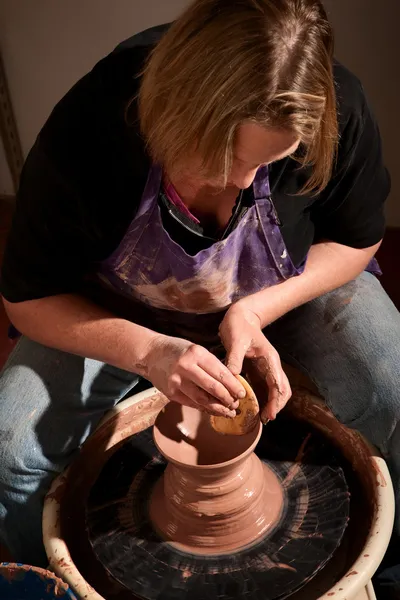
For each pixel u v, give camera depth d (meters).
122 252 1.29
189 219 1.23
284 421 1.54
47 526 1.27
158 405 1.57
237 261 1.36
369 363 1.37
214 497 1.21
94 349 1.29
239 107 0.88
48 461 1.36
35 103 2.73
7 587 1.09
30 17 2.47
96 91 1.16
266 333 1.54
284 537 1.25
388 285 2.37
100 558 1.25
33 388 1.36
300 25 0.88
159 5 2.37
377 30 2.20
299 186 1.26
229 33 0.87
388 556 1.46
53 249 1.27
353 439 1.42
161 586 1.19
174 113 0.93
